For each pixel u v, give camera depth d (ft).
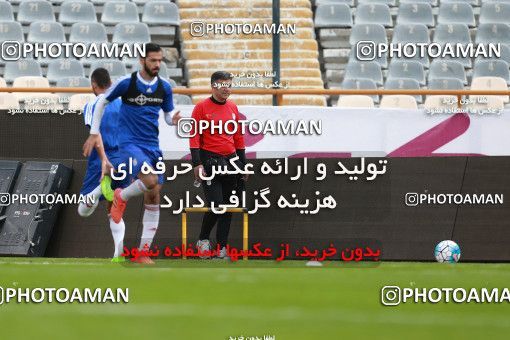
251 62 207.82
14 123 154.71
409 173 148.36
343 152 160.04
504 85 200.44
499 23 221.46
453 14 225.76
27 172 148.15
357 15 222.89
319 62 219.00
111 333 58.08
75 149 154.92
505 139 161.79
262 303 74.79
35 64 203.41
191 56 208.23
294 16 213.46
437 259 140.05
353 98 189.67
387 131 160.66
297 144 159.33
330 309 71.51
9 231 144.46
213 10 214.69
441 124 161.07
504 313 72.64
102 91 137.39
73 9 218.79
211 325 62.13
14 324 61.46
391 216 147.95
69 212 149.69
